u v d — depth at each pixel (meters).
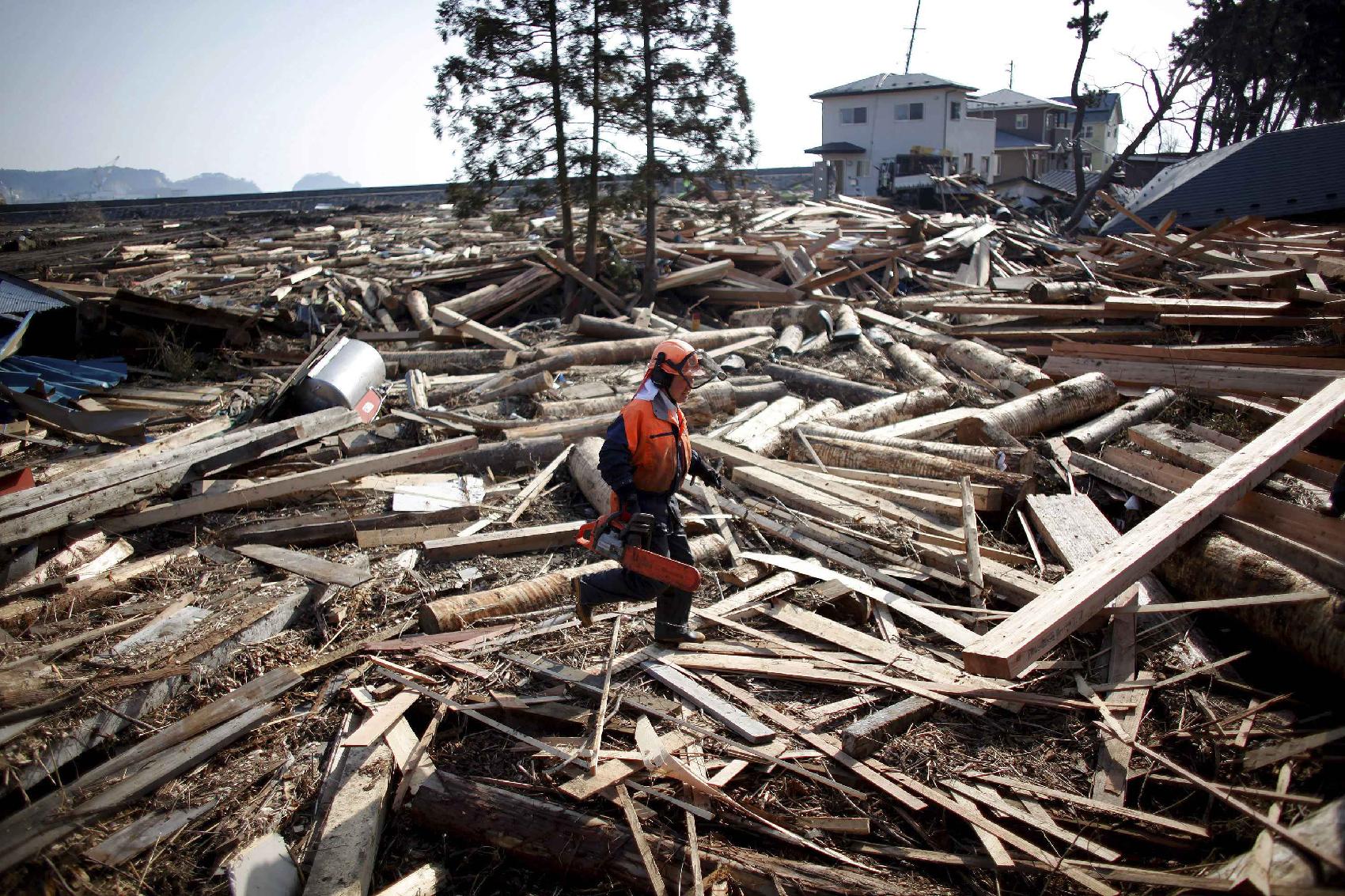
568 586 5.25
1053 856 3.21
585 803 3.54
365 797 3.52
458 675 4.40
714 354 11.74
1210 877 2.96
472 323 13.09
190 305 12.29
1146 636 4.50
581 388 10.02
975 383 10.60
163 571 5.52
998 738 3.88
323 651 4.68
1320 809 3.09
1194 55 33.34
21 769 3.65
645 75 15.78
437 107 15.80
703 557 5.63
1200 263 14.66
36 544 5.62
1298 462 5.88
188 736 3.93
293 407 8.86
